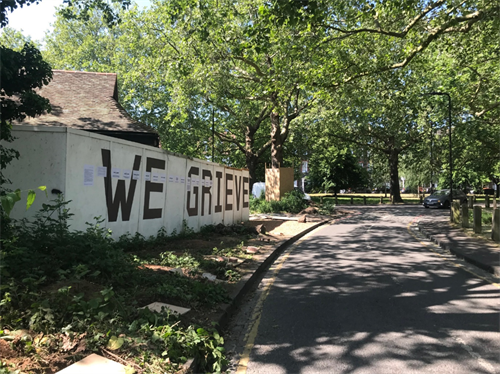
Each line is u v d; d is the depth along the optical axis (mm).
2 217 5816
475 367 3924
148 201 10594
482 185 59844
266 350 4473
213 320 5020
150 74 26531
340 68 14828
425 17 13281
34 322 3705
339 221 21984
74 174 7746
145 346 3701
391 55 15188
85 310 3990
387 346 4480
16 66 6410
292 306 6152
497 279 7789
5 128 6355
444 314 5598
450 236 13516
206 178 14555
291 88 16141
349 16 12445
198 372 3750
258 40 11539
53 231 5996
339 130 35250
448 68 20797
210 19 15812
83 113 14195
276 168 27781
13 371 2896
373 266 9188
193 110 29766
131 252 8836
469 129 19047
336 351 4379
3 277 4340
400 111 19656
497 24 10992
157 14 23438
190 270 7344
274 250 10961
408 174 56562
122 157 9406
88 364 3291
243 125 34844
